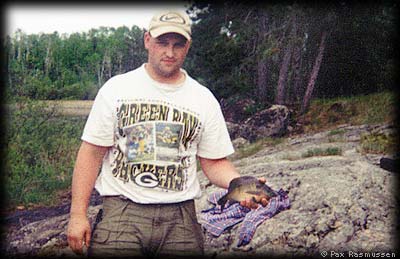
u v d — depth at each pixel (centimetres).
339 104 410
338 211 288
